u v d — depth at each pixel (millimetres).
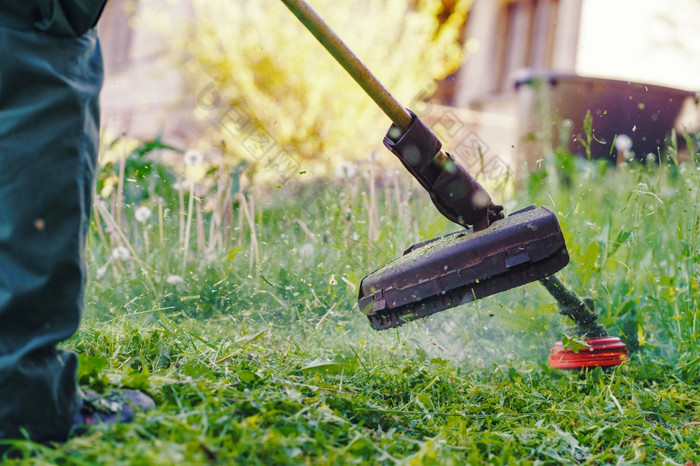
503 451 2053
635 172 3814
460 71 12133
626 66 8688
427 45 9391
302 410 1994
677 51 8219
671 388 2867
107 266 3680
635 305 3379
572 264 3428
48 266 1664
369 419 2227
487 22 11617
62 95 1694
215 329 3182
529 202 4422
